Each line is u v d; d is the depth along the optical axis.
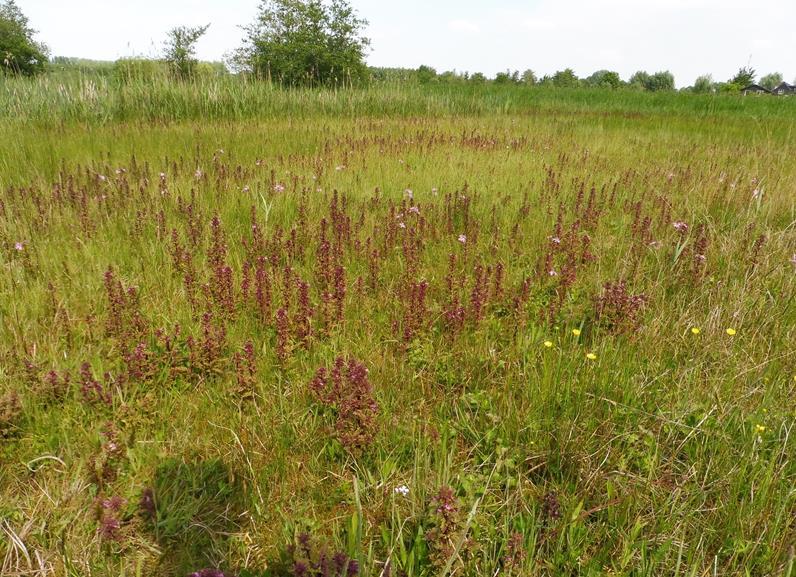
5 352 2.95
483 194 6.23
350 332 3.50
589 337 3.54
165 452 2.54
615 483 2.42
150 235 4.68
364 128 11.15
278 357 3.09
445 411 2.89
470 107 16.75
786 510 2.25
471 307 3.63
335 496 2.36
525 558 2.04
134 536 2.16
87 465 2.33
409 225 5.07
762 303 3.71
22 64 29.67
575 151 9.27
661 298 3.91
